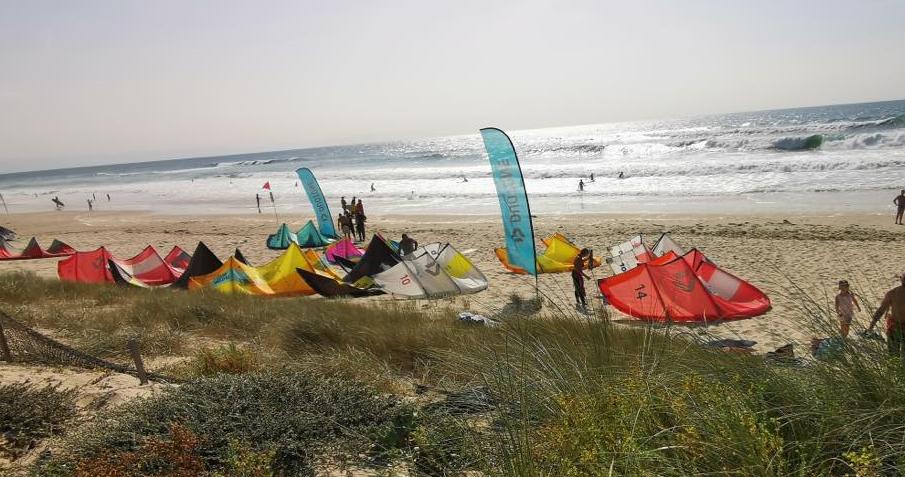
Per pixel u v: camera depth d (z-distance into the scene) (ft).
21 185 371.35
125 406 14.69
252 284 48.06
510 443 11.03
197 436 12.64
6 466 12.67
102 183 309.01
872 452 8.04
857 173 109.09
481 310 39.40
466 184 155.33
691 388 10.70
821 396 9.92
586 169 157.58
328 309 33.27
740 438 8.84
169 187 231.09
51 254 78.95
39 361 20.90
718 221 77.92
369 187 165.17
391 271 47.60
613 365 14.38
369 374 19.65
